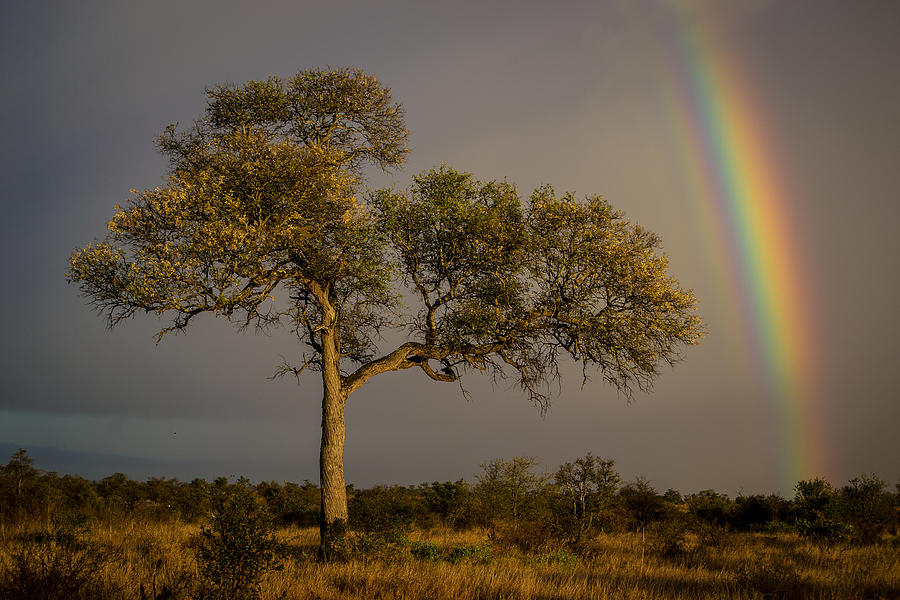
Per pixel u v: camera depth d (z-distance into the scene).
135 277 18.44
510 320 21.70
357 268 20.45
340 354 22.88
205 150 21.62
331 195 20.27
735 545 23.17
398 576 12.97
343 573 13.91
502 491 34.16
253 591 10.15
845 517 30.20
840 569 16.16
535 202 22.23
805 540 26.12
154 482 55.78
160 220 19.16
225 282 18.95
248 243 18.75
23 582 9.61
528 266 22.08
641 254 21.95
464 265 22.41
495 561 17.17
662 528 24.20
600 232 21.75
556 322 22.19
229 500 11.28
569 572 15.94
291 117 23.66
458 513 34.72
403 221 21.88
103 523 25.33
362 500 34.09
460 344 21.67
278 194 19.70
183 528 25.86
